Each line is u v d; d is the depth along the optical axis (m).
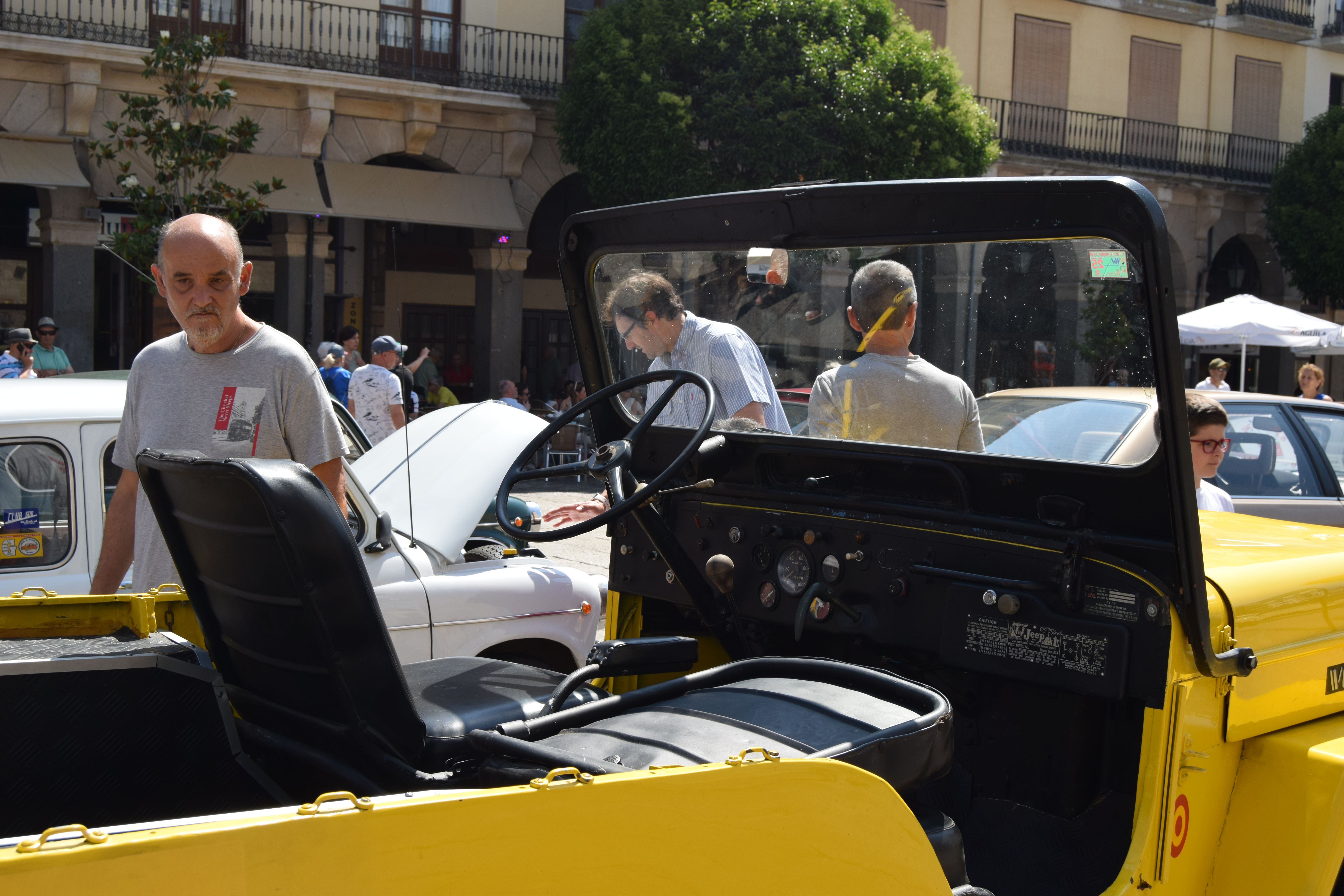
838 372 2.63
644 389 3.13
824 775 1.67
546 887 1.42
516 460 2.86
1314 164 24.33
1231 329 13.74
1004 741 2.57
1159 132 24.73
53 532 3.89
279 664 2.11
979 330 2.36
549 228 22.56
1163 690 2.11
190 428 3.06
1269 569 2.51
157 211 11.92
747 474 2.85
